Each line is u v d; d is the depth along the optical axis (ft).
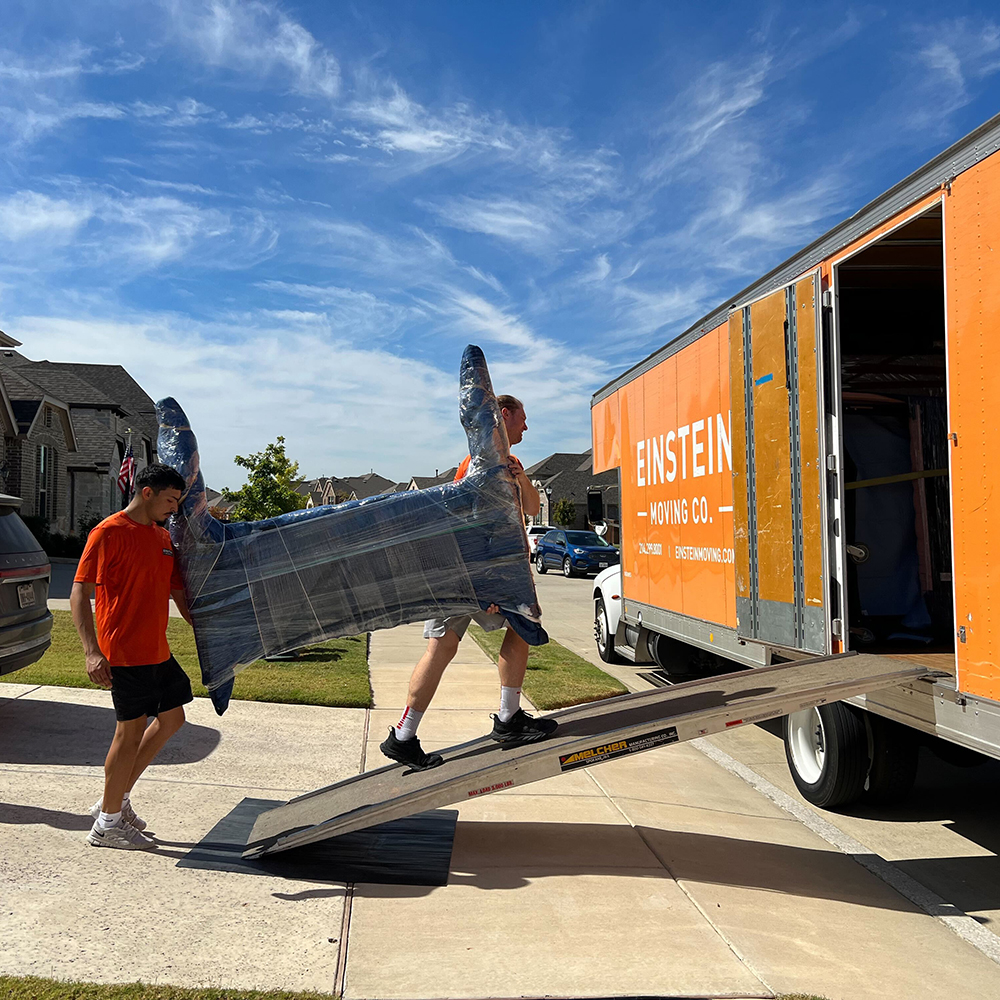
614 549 96.17
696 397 24.03
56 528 100.07
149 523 12.81
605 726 14.16
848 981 10.21
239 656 13.52
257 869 12.44
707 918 11.66
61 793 15.30
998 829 16.90
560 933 10.93
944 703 13.37
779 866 14.14
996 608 12.05
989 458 12.14
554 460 205.67
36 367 122.83
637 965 10.17
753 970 10.22
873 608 20.56
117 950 9.78
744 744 23.36
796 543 18.03
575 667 33.14
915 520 21.02
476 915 11.34
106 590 12.43
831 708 17.13
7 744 18.10
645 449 28.99
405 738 14.39
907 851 15.62
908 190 14.24
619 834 15.03
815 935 11.48
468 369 13.87
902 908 12.92
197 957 9.74
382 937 10.57
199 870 12.27
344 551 13.55
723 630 22.22
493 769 13.01
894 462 21.36
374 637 42.04
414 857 13.26
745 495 20.40
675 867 13.55
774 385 18.89
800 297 17.72
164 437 13.48
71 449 101.91
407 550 13.55
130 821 13.16
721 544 22.30
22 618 19.17
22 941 9.81
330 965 9.77
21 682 23.62
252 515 37.37
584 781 18.62
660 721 13.60
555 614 56.80
